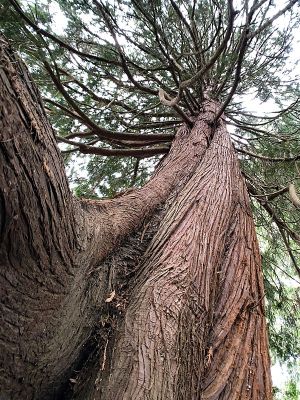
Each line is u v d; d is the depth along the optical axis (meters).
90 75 4.47
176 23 4.88
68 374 1.50
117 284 1.86
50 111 3.83
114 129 4.89
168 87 4.70
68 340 1.46
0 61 0.95
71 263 1.38
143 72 4.48
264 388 1.71
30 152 1.02
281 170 4.73
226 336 1.84
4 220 0.95
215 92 5.38
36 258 1.13
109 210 2.19
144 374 1.38
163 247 2.14
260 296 2.31
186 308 1.73
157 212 2.66
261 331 2.03
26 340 1.21
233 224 2.75
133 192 2.70
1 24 2.71
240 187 3.32
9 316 1.12
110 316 1.70
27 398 1.36
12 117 0.94
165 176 3.14
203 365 1.64
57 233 1.22
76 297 1.50
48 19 3.44
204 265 2.09
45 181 1.11
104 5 3.60
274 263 4.63
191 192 2.78
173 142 4.12
